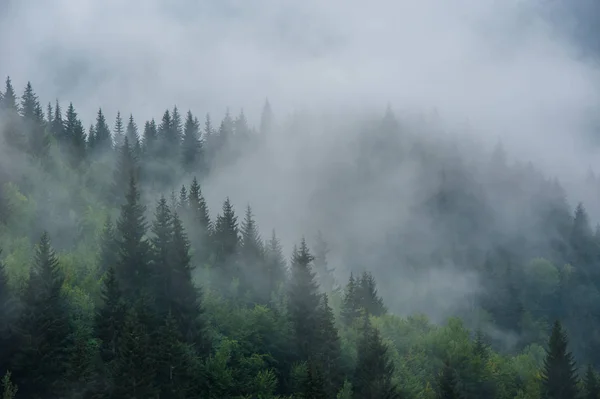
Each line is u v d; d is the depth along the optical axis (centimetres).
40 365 6388
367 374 7625
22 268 7950
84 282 8150
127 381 5888
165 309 7681
